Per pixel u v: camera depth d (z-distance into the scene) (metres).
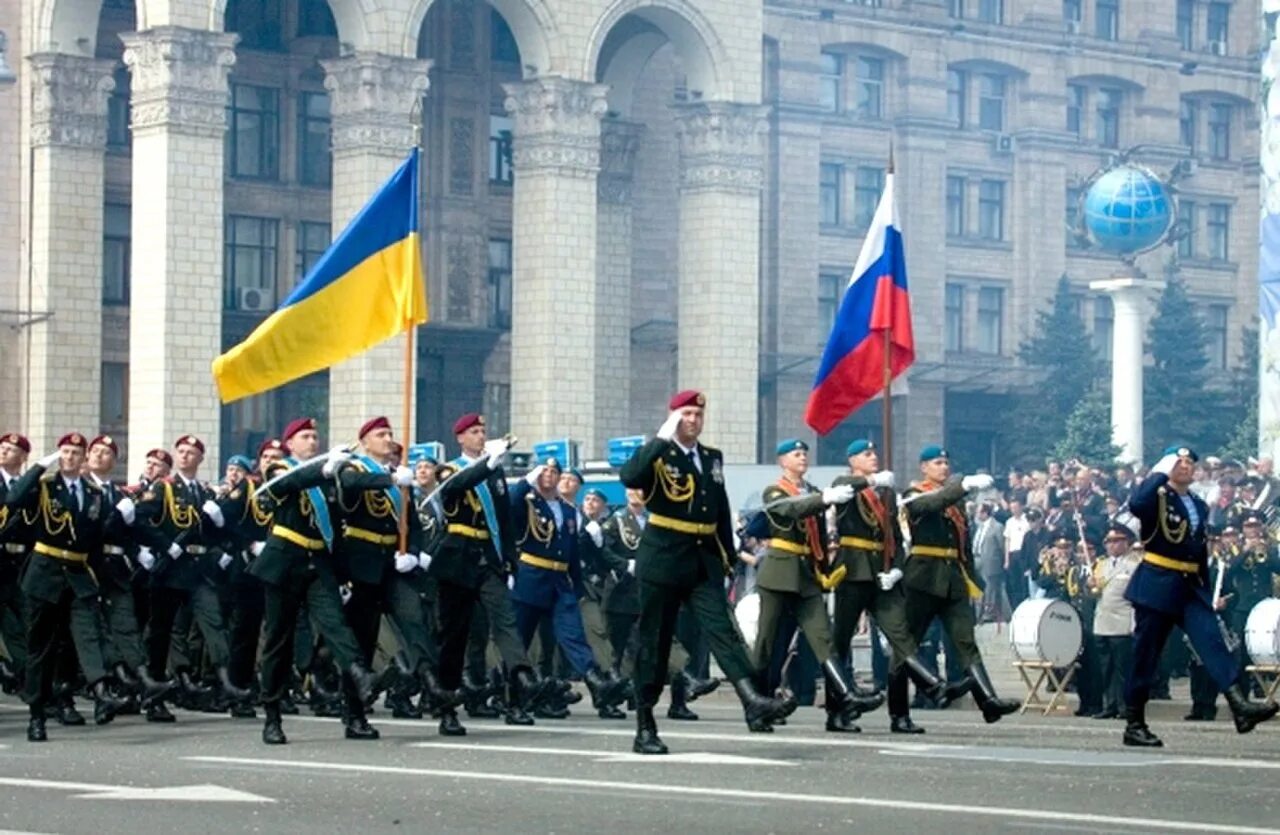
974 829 18.45
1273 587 39.62
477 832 18.72
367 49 80.44
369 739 28.45
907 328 33.12
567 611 34.94
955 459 115.06
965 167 114.56
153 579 35.84
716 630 25.81
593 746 26.77
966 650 29.39
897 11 111.88
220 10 77.31
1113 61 119.69
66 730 31.98
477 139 94.69
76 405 80.94
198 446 36.22
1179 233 110.50
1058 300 113.06
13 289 80.81
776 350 107.81
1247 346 117.44
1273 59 55.25
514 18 84.81
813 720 34.00
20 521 31.84
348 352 33.06
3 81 62.66
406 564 29.52
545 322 84.44
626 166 95.06
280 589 28.19
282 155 90.94
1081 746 26.89
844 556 29.91
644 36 94.12
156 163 76.69
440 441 93.81
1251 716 26.23
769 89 108.06
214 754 26.61
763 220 107.81
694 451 25.56
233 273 89.88
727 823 19.00
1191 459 26.55
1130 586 26.77
